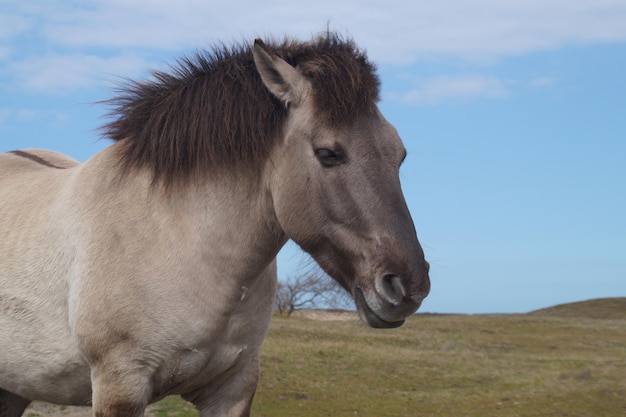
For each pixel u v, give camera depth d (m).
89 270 3.69
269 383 13.40
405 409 12.42
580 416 11.38
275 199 3.47
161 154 3.72
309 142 3.33
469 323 33.41
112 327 3.60
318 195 3.31
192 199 3.66
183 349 3.62
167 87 3.88
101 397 3.64
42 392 4.08
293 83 3.37
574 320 37.66
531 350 24.97
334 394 13.32
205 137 3.60
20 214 4.21
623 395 12.58
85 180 3.97
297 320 29.70
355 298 3.29
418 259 3.12
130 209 3.74
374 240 3.16
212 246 3.62
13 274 4.03
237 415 3.98
